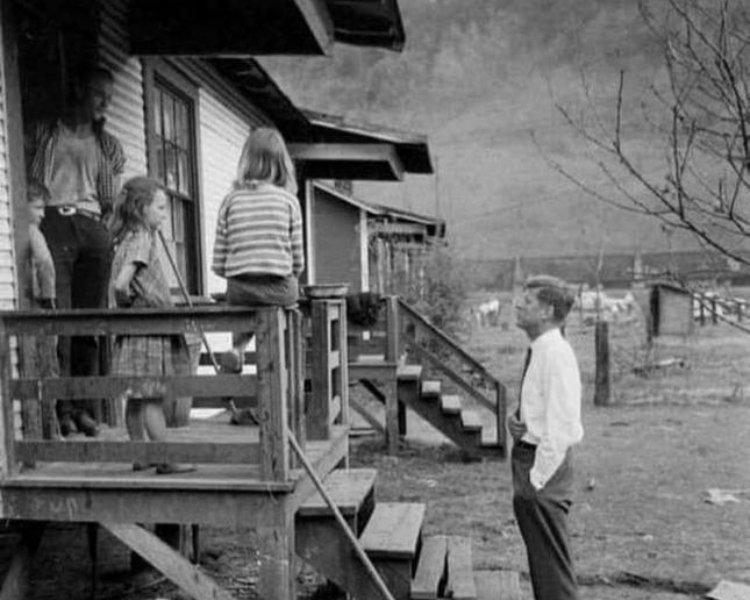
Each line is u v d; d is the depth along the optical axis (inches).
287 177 188.9
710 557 256.2
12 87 195.3
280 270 180.7
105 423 238.2
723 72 120.9
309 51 280.4
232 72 392.5
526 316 172.2
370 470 221.9
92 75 231.6
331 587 225.5
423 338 677.3
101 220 227.5
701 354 790.5
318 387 213.6
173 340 179.6
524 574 243.6
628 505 315.9
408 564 185.6
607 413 534.3
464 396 615.8
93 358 213.5
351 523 185.2
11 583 187.2
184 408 216.8
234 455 170.6
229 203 184.5
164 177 316.8
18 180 196.2
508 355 873.5
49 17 218.8
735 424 491.2
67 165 220.4
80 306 213.2
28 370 194.9
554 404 167.2
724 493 330.6
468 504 323.3
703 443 434.3
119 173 234.8
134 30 275.4
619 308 1245.7
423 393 413.7
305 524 184.1
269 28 276.4
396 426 416.8
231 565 249.6
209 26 277.1
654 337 867.4
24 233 197.5
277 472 168.2
